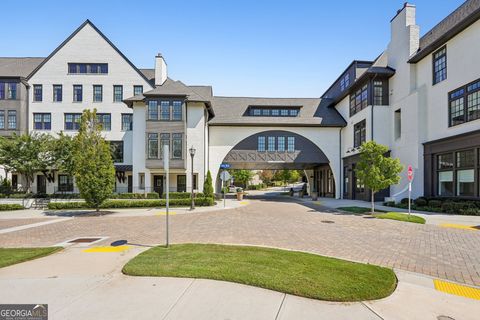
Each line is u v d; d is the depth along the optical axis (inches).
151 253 274.5
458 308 167.3
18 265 245.8
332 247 317.1
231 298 173.0
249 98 1235.9
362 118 961.5
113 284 197.5
